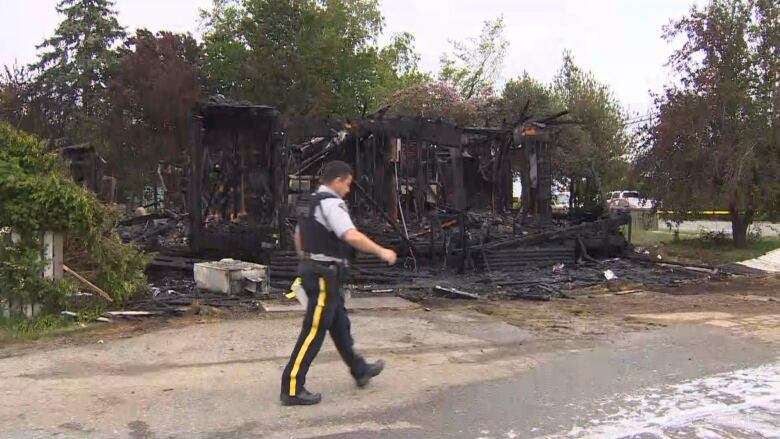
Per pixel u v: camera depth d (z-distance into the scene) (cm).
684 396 543
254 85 3284
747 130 1761
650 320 878
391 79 4038
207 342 712
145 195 3031
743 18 1823
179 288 1025
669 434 459
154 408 504
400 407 510
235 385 564
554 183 2714
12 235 771
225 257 1206
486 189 2016
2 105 2625
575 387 567
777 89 1736
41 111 2767
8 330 736
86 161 1459
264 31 3409
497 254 1351
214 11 3859
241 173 1288
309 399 512
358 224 1417
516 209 1958
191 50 3241
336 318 533
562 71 3319
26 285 768
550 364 644
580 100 3105
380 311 916
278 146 1262
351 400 526
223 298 945
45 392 539
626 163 2948
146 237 1385
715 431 465
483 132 1878
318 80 3319
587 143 2850
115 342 711
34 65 3581
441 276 1260
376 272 1223
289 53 3306
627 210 1691
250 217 1284
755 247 1873
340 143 1576
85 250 835
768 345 730
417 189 1530
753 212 1859
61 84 3438
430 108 2959
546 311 942
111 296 855
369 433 456
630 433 460
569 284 1209
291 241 1255
